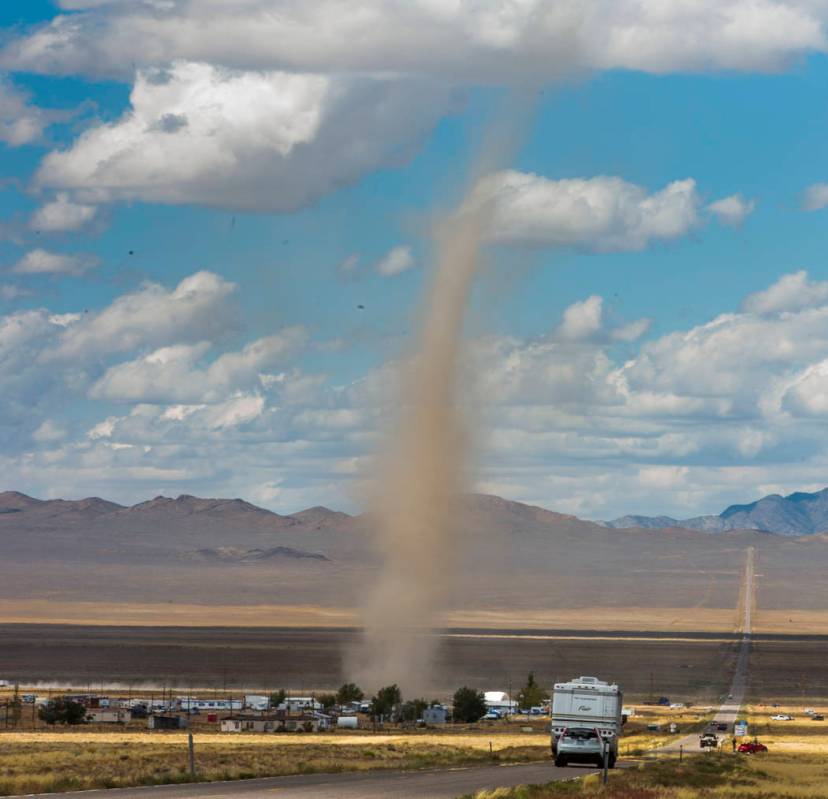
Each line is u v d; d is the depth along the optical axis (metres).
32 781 144.12
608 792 146.25
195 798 130.50
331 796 135.88
